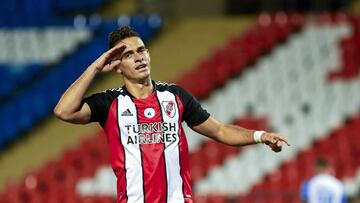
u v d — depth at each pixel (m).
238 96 49.44
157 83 13.80
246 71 51.59
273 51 52.72
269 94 49.12
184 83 51.12
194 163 43.78
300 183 40.81
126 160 13.27
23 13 59.28
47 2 61.34
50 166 46.59
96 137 47.91
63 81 54.25
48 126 52.72
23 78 55.03
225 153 43.91
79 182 44.25
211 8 61.38
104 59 13.30
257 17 58.97
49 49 56.66
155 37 57.47
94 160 46.06
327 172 31.39
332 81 48.88
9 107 53.53
